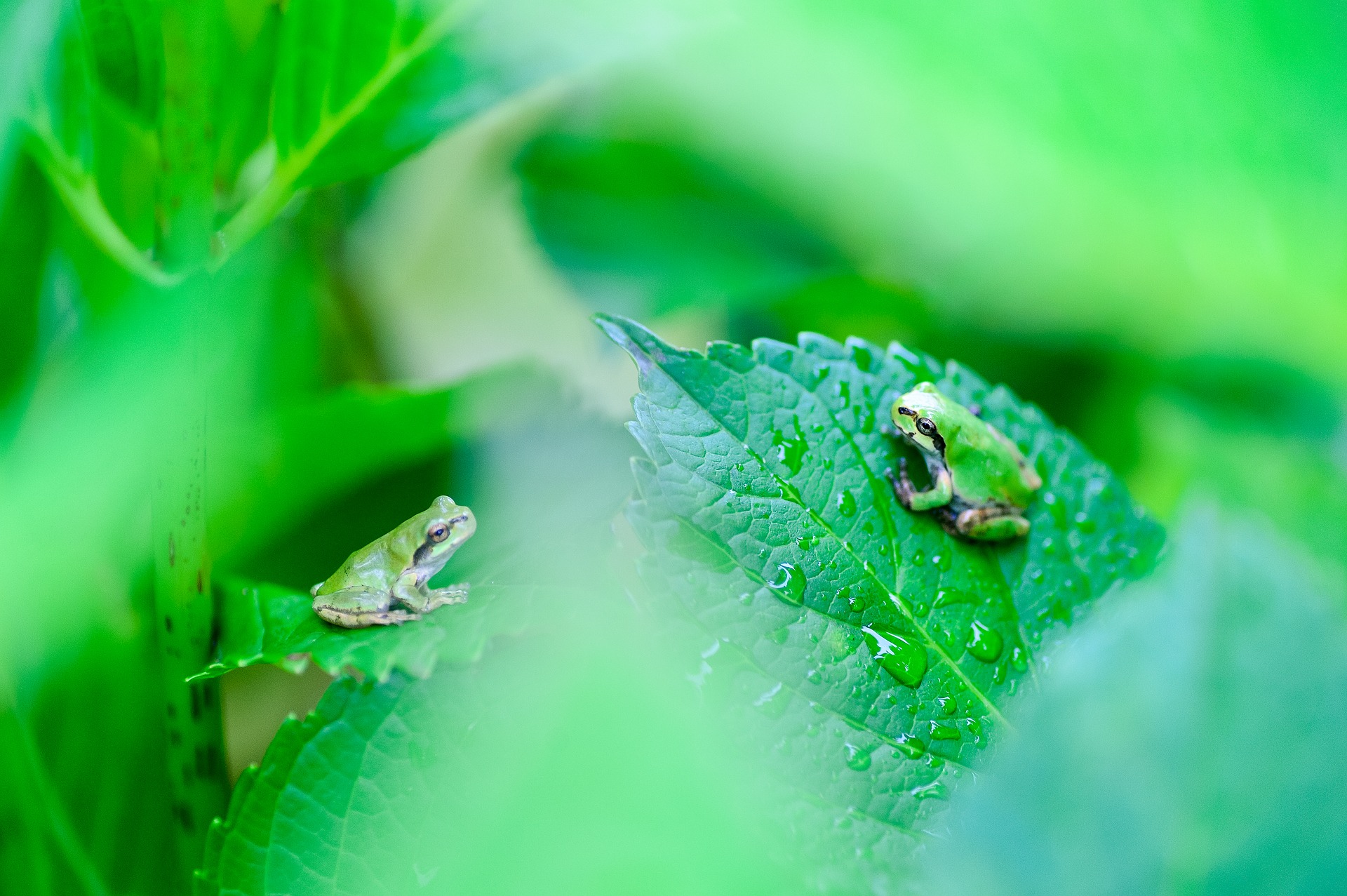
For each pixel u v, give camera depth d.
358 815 0.49
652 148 0.59
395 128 0.51
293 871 0.48
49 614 0.50
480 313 0.63
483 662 0.49
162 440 0.50
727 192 0.59
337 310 0.60
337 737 0.49
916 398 0.52
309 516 0.54
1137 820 0.27
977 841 0.28
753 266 0.60
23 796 0.51
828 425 0.51
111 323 0.50
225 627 0.51
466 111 0.51
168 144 0.50
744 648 0.49
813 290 0.60
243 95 0.51
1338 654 0.26
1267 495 0.48
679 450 0.50
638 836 0.25
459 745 0.49
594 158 0.61
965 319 0.58
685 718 0.26
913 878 0.48
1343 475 0.48
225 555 0.54
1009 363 0.59
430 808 0.48
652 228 0.61
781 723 0.49
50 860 0.51
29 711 0.51
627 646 0.26
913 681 0.50
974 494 0.51
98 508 0.49
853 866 0.48
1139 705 0.27
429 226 0.63
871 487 0.51
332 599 0.50
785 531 0.50
